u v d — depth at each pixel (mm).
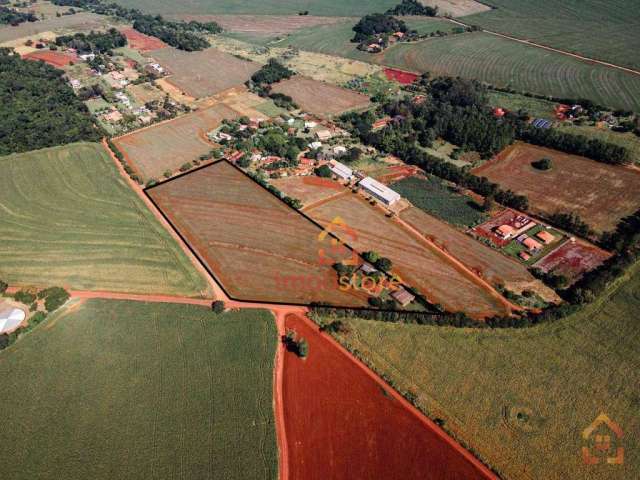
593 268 110375
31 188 145500
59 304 104938
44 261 117812
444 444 78562
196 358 93312
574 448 77125
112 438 80938
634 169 142750
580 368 88938
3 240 125312
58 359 94000
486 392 85438
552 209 129000
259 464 76812
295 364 91812
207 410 84500
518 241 118250
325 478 75000
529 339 94438
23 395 87875
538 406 83062
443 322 96875
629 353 91375
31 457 78875
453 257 114875
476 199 134500
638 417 81000
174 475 75688
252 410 84312
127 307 104688
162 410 84688
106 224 129625
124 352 94875
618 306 101062
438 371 89062
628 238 114438
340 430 81125
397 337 95312
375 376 88938
